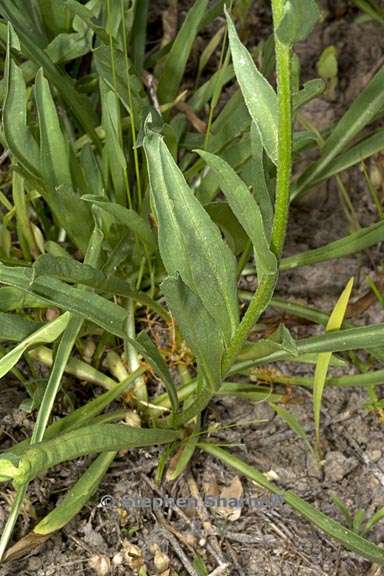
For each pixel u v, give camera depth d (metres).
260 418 0.58
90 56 0.66
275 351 0.52
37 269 0.49
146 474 0.56
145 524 0.55
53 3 0.61
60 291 0.51
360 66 0.70
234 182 0.47
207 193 0.58
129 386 0.58
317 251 0.59
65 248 0.61
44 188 0.56
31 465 0.47
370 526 0.55
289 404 0.59
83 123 0.59
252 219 0.47
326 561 0.55
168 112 0.63
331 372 0.60
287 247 0.65
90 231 0.57
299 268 0.63
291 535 0.56
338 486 0.57
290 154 0.46
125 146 0.61
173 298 0.48
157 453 0.57
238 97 0.61
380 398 0.60
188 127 0.65
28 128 0.54
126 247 0.57
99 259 0.57
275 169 0.57
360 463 0.58
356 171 0.67
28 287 0.51
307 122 0.63
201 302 0.49
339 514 0.56
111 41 0.55
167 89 0.62
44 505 0.55
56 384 0.52
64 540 0.55
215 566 0.55
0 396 0.58
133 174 0.62
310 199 0.66
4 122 0.53
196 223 0.49
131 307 0.59
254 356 0.53
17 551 0.53
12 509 0.51
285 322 0.61
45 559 0.54
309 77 0.70
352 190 0.66
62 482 0.56
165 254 0.50
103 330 0.58
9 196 0.63
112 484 0.56
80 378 0.57
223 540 0.55
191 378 0.59
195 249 0.49
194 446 0.56
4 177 0.63
